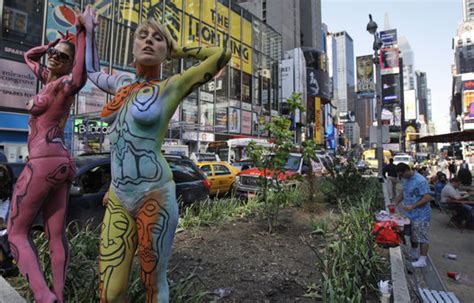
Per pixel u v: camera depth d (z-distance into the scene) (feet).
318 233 19.42
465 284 15.98
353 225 17.80
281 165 20.77
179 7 85.05
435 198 36.63
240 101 107.65
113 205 6.65
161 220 6.39
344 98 511.81
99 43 64.80
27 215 8.00
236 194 32.42
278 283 12.73
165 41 6.93
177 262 14.56
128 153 6.41
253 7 191.11
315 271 13.91
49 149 8.18
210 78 6.73
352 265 11.89
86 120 51.26
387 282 11.16
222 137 99.04
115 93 7.41
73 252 11.89
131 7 71.31
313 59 188.75
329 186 32.37
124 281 6.53
